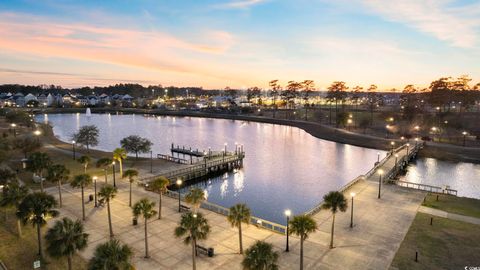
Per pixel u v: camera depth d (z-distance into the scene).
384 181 54.53
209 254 29.86
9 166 63.69
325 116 195.50
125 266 19.27
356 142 119.75
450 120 135.12
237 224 30.14
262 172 80.56
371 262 28.81
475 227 36.06
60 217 38.91
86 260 29.06
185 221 26.50
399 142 108.31
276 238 33.66
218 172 78.00
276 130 162.62
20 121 124.25
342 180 73.25
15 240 32.31
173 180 64.25
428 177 72.12
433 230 35.31
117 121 199.62
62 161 70.56
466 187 65.00
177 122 197.62
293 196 62.31
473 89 165.75
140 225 37.06
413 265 28.28
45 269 27.33
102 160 55.25
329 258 29.50
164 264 28.67
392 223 37.28
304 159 95.50
